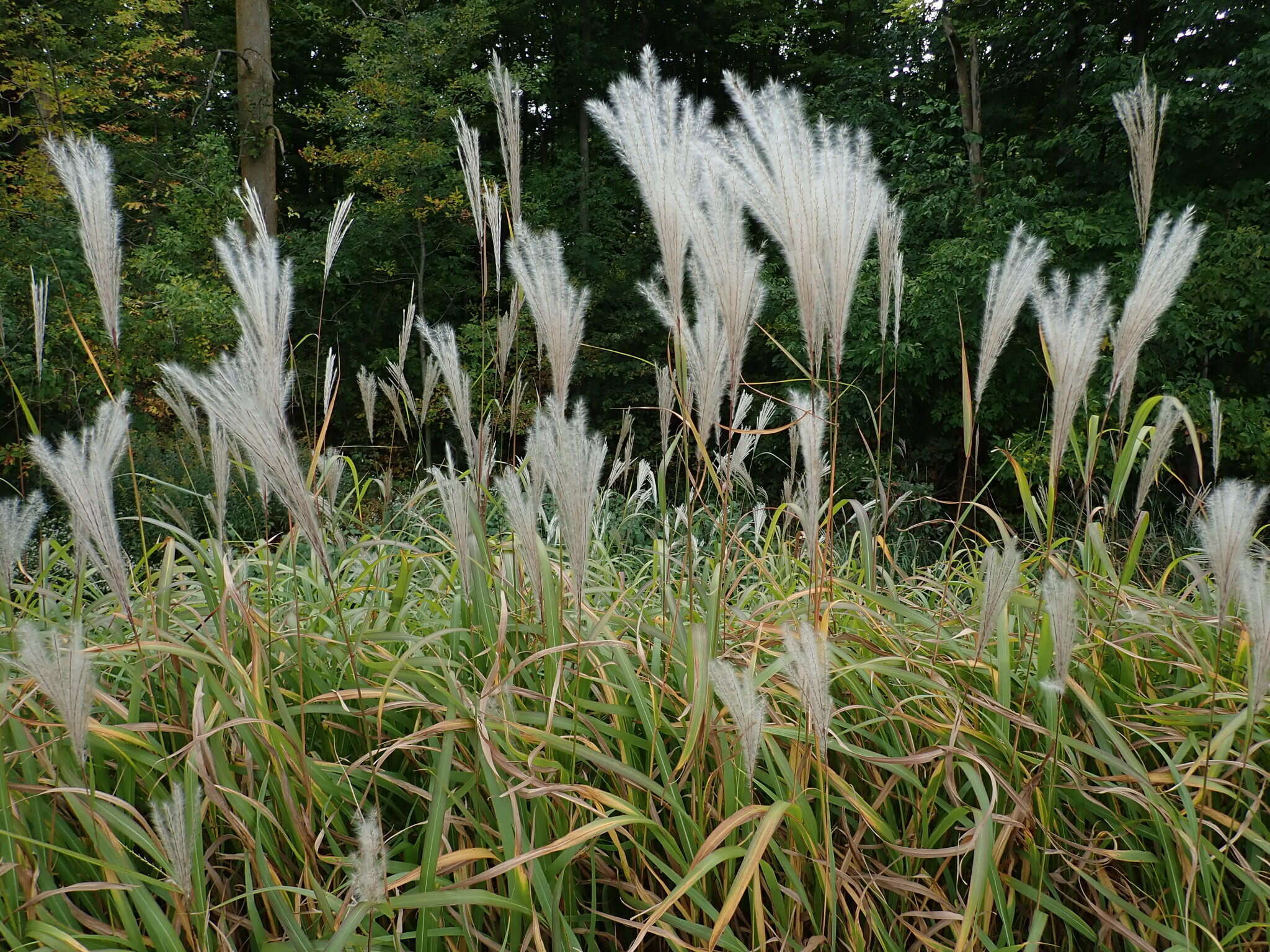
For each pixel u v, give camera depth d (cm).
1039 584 157
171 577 143
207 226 738
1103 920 124
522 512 124
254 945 116
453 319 989
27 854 112
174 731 123
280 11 1076
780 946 120
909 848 123
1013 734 138
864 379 715
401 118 893
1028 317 631
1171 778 129
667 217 126
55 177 650
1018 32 815
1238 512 118
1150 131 160
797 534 182
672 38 1188
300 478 112
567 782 121
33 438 108
